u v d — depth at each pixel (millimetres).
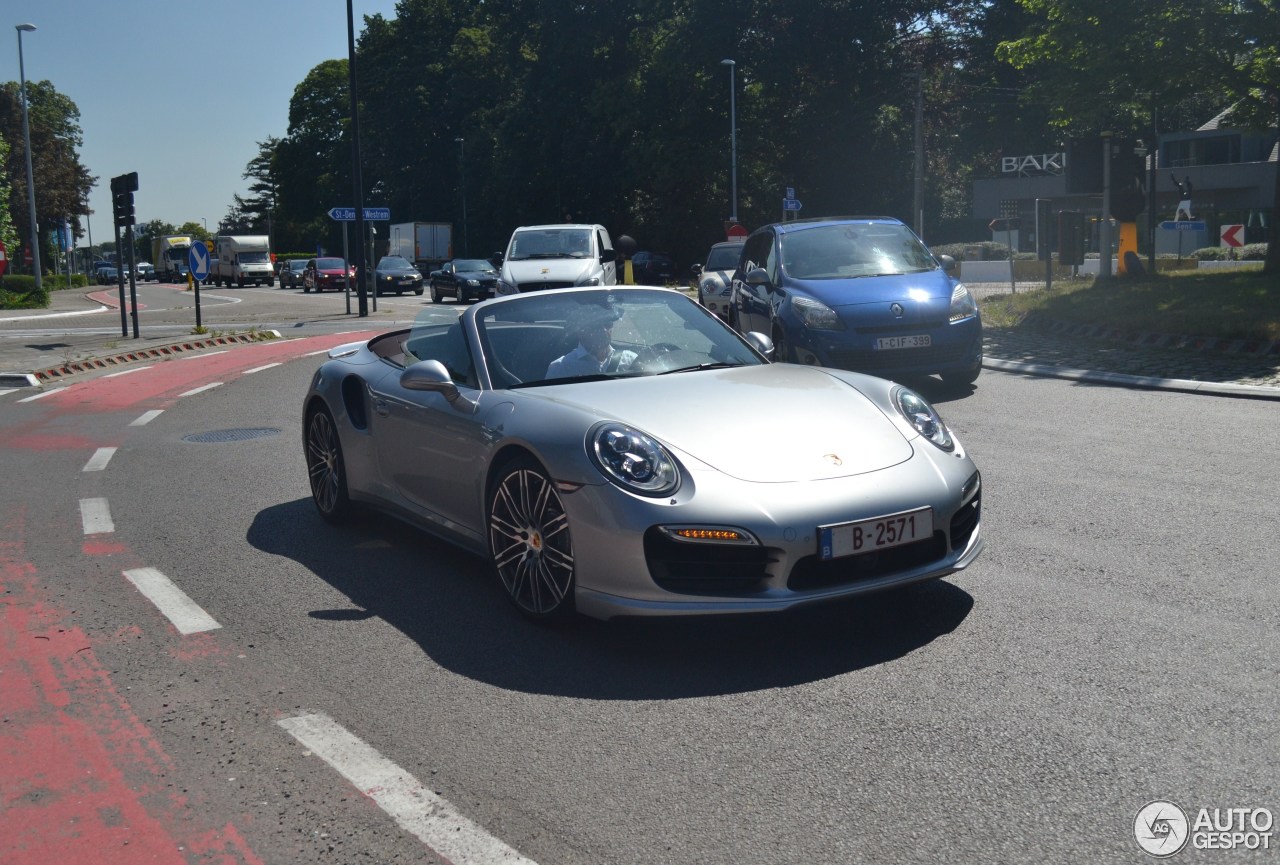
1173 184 51062
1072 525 5730
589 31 56969
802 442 4332
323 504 6484
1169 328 13352
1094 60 21500
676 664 4047
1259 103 21422
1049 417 9023
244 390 13523
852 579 4125
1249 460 7121
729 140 51500
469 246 70375
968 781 3061
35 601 5148
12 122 79062
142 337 21844
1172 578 4801
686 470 4129
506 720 3611
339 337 21969
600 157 57312
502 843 2826
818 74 50875
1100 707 3506
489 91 71562
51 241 96562
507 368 5102
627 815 2949
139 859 2820
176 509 7043
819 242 11352
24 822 3039
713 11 49562
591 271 19859
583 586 4207
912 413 4695
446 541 5527
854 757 3238
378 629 4574
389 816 2994
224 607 4957
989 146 54250
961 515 4453
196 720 3701
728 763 3234
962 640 4148
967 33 50750
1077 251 22422
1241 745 3207
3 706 3887
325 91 98562
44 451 9406
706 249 57625
